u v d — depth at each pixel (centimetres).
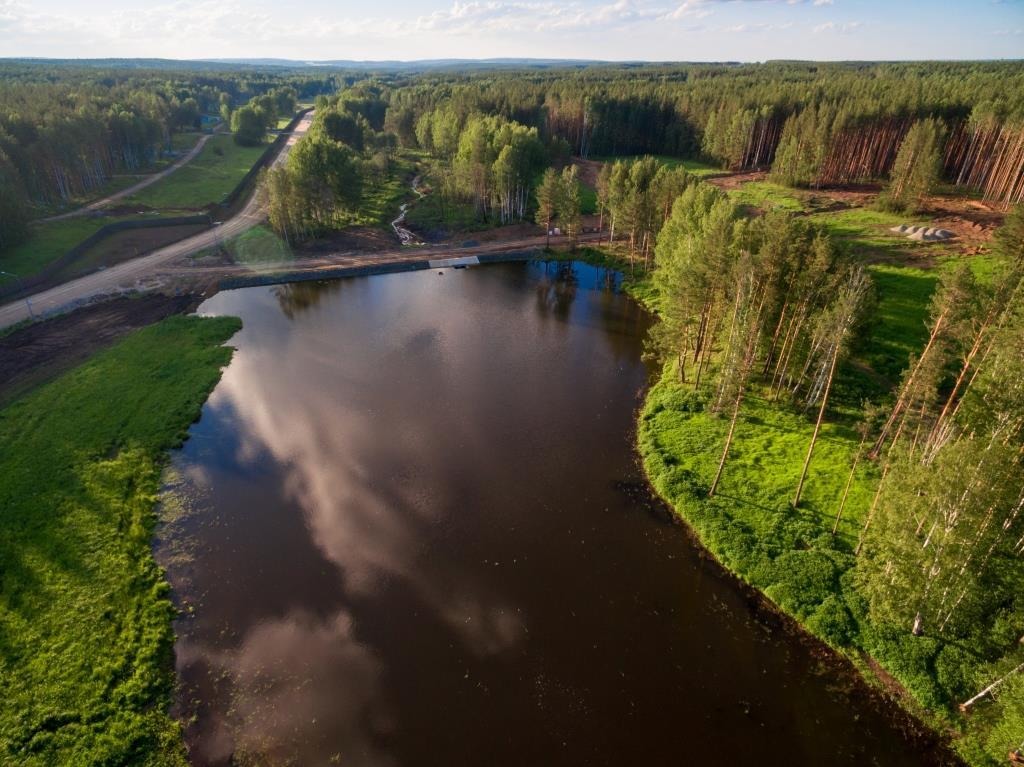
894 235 10338
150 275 9269
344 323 8100
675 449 5288
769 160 16875
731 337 4959
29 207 10800
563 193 10725
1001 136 12112
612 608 3850
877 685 3331
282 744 3062
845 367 6291
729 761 3002
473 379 6631
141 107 16788
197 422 5759
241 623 3709
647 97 19788
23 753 2877
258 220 11838
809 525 4319
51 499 4525
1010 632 3278
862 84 17288
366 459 5262
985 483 2953
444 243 11406
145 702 3212
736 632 3681
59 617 3591
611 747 3059
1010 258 6500
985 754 2934
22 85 19938
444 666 3472
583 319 8294
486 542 4375
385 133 18450
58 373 6462
